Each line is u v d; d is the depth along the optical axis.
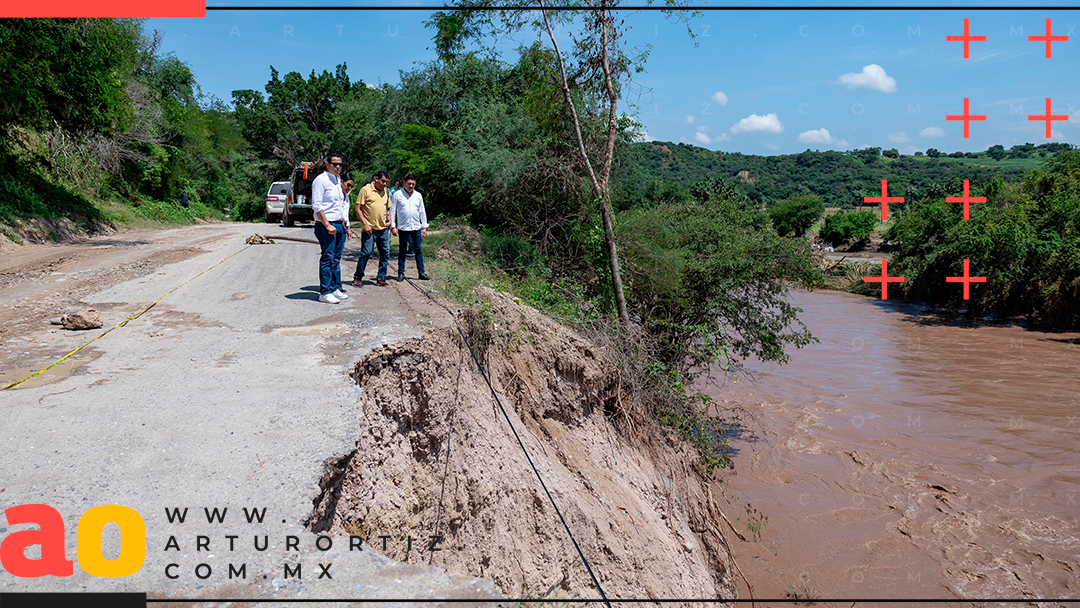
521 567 5.18
